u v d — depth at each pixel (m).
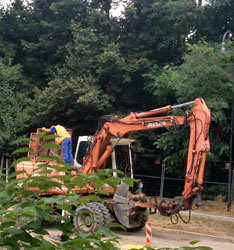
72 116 22.23
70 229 1.97
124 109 22.25
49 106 20.98
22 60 25.88
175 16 20.34
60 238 1.98
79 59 21.41
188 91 17.58
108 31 22.52
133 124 12.38
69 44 22.97
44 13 25.27
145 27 21.66
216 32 21.98
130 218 12.39
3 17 25.94
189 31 21.83
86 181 1.94
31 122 22.98
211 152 18.70
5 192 1.83
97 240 1.81
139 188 13.30
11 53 25.06
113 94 21.44
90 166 12.85
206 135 11.12
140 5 21.67
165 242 11.52
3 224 1.76
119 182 2.00
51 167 1.90
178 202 11.55
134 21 22.02
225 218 16.00
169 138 18.39
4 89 22.28
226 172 21.11
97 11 21.67
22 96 23.17
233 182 18.67
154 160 22.80
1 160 23.56
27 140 1.94
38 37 26.05
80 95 20.50
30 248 1.77
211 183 19.61
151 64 21.47
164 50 22.58
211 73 17.55
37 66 25.11
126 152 14.02
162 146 18.92
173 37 21.36
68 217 2.00
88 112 21.89
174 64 21.80
